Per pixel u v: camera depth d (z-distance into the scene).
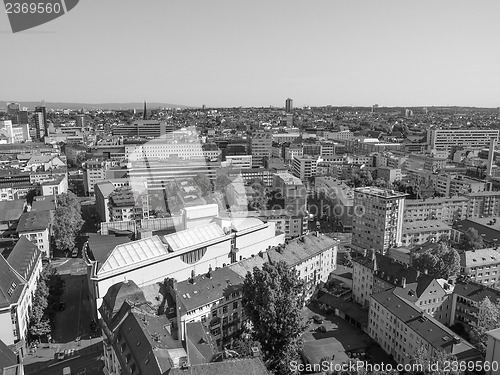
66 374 116.88
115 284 117.88
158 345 84.06
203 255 150.50
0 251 165.12
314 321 146.38
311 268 167.50
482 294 131.88
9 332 123.25
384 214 199.50
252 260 151.12
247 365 78.38
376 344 131.75
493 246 194.88
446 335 105.44
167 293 125.50
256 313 114.88
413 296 133.25
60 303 156.88
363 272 159.62
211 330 125.06
